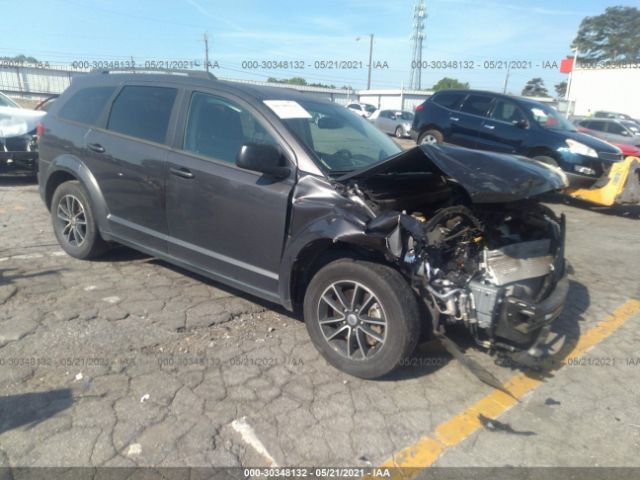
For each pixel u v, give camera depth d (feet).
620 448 9.02
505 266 10.59
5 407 8.93
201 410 9.25
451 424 9.40
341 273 10.37
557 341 13.03
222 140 12.40
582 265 19.31
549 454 8.78
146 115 14.07
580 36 196.75
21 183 28.37
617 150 28.63
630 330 13.79
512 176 9.93
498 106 33.42
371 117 90.02
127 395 9.52
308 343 11.94
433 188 12.63
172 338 11.71
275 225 11.21
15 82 103.04
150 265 16.20
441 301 10.05
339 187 10.67
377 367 10.13
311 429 8.98
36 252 16.71
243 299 14.07
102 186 14.76
